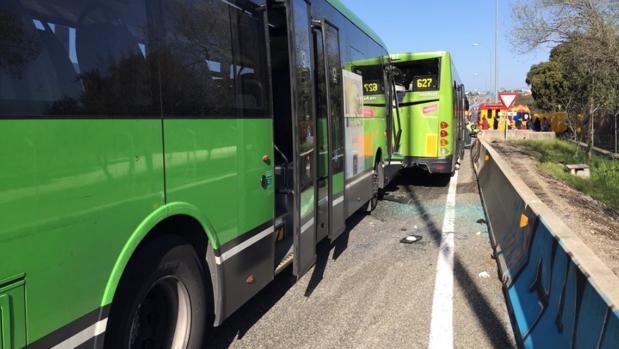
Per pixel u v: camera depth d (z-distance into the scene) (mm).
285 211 5363
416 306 4898
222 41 3705
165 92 3029
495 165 9312
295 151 4473
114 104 2617
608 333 2506
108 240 2564
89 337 2463
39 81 2195
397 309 4836
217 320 3619
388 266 6164
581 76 20219
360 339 4223
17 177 2072
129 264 2791
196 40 3373
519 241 5277
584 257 3270
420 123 12469
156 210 2928
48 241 2219
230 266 3771
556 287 3604
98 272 2500
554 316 3492
